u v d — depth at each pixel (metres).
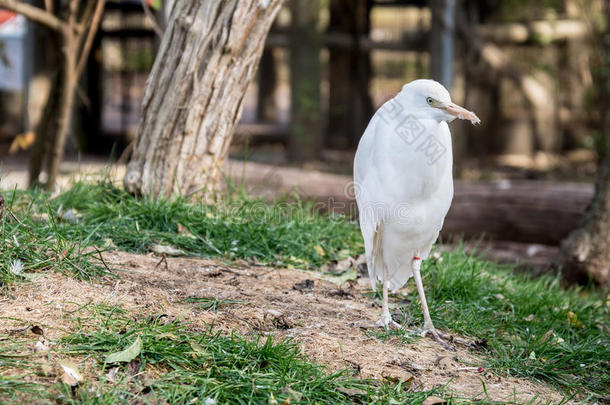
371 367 4.62
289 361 4.39
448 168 5.10
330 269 6.69
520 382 4.91
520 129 19.31
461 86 18.55
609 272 8.38
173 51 6.97
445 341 5.35
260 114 25.12
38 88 17.28
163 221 6.67
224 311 5.06
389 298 6.20
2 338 4.09
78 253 5.25
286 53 28.06
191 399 3.89
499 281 7.27
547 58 19.14
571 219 9.95
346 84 19.98
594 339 6.12
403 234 5.20
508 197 10.24
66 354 4.07
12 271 4.81
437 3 16.20
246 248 6.58
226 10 6.84
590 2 17.95
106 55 21.58
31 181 9.24
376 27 23.06
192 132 7.07
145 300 4.94
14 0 9.10
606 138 17.03
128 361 4.06
